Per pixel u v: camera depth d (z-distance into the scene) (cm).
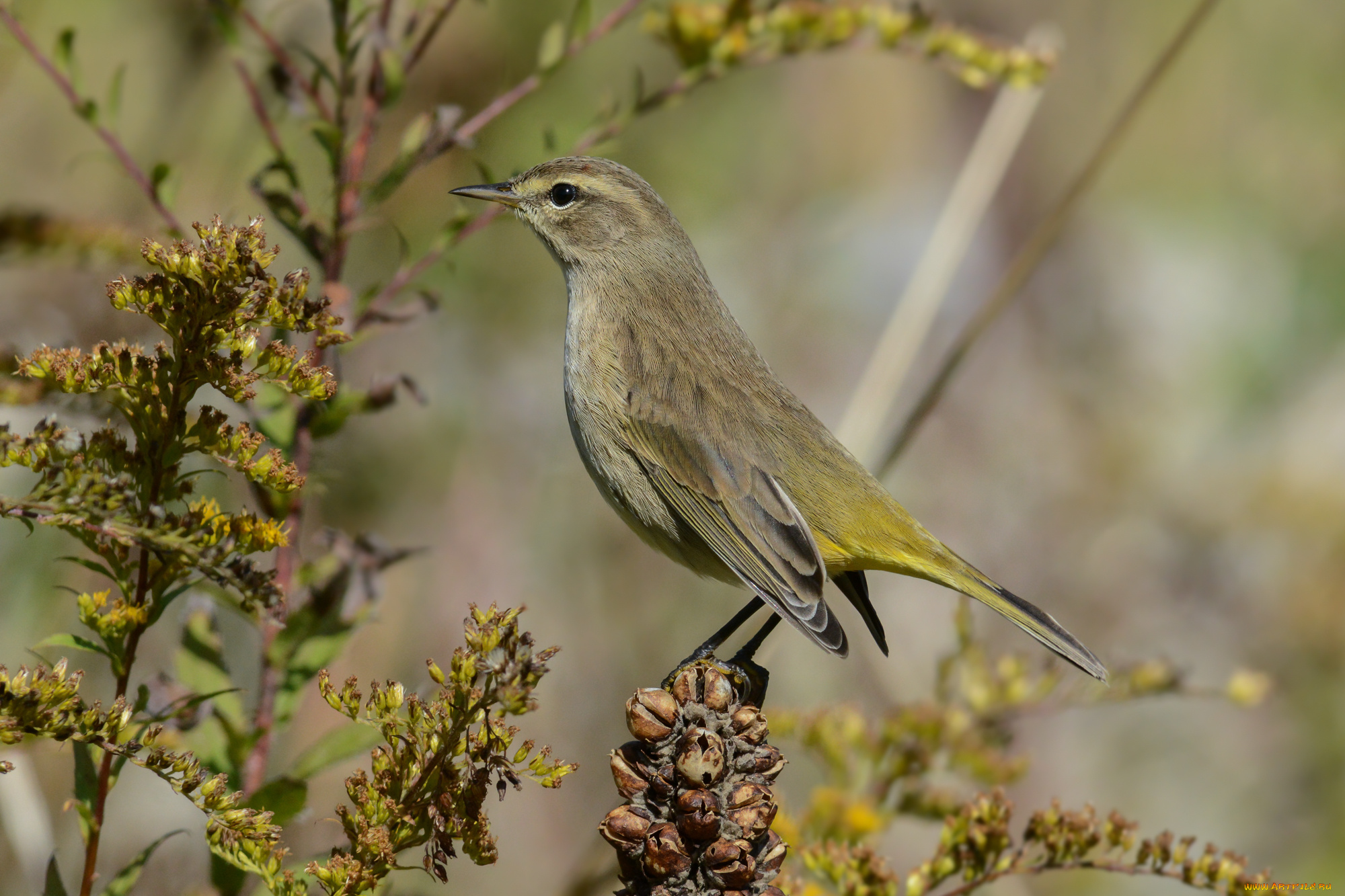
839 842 807
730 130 1573
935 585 1523
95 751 548
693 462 931
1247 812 1388
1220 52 1855
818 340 1581
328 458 985
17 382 648
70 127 1092
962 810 694
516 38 1238
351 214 738
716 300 1021
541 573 1306
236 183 1071
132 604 502
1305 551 1513
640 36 1423
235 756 679
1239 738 1428
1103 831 684
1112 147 1004
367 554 720
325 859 595
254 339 496
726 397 955
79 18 1109
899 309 1016
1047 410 1689
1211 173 1870
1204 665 1474
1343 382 1667
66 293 995
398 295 796
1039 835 678
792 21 859
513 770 485
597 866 873
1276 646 1474
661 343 972
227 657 977
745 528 913
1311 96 1850
